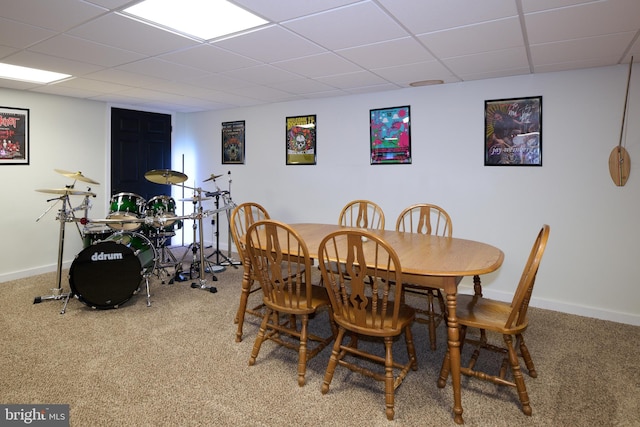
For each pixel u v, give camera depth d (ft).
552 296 11.16
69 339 8.86
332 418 6.21
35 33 7.93
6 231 13.50
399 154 13.39
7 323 9.71
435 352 8.56
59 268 11.50
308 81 12.14
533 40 8.21
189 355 8.20
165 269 14.48
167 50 9.02
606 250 10.41
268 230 7.06
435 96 12.60
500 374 6.90
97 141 15.85
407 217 13.37
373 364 7.97
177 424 6.01
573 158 10.66
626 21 7.14
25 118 13.78
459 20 7.18
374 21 7.25
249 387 7.05
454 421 6.18
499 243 11.85
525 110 11.20
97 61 9.96
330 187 15.08
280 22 7.34
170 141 18.80
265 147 16.79
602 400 6.69
